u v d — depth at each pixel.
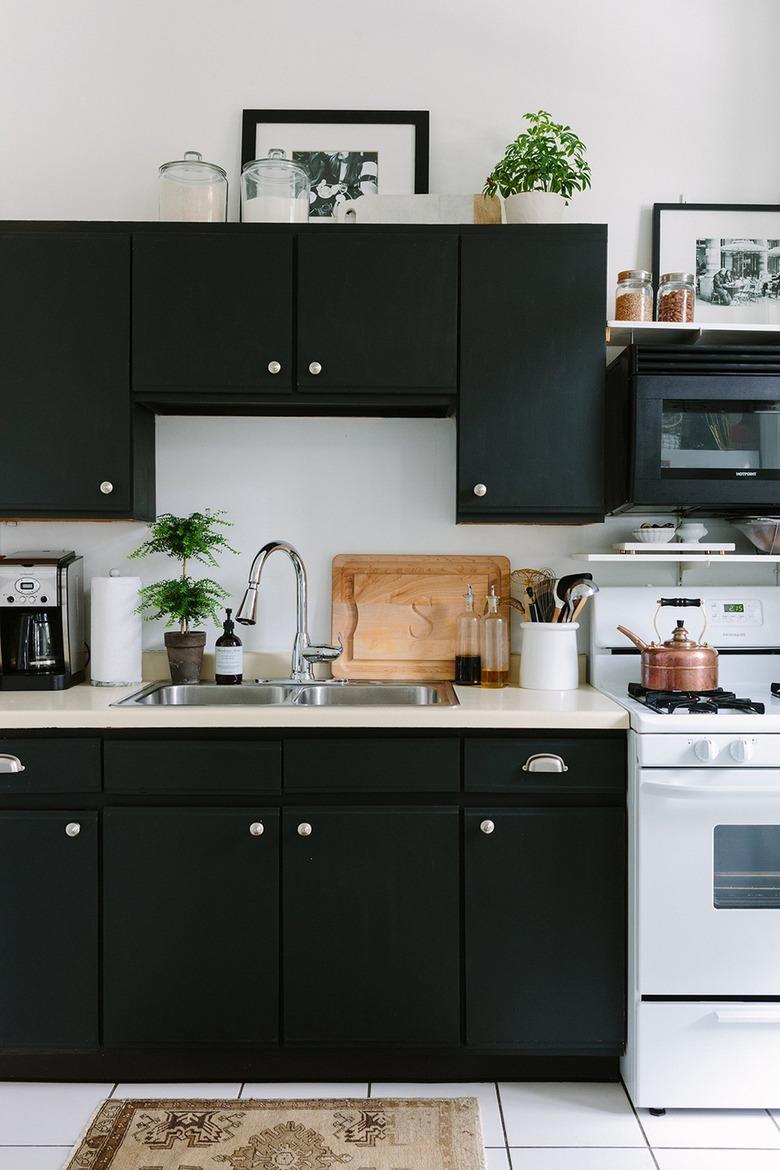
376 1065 2.19
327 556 2.65
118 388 2.33
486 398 2.34
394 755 2.11
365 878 2.12
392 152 2.62
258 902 2.11
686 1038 2.04
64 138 2.61
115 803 2.12
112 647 2.46
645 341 2.48
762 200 2.65
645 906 2.04
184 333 2.32
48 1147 1.93
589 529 2.66
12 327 2.33
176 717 2.09
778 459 2.33
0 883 2.11
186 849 2.11
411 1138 1.95
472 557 2.62
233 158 2.63
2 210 2.61
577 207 2.65
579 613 2.58
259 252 2.31
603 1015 2.12
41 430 2.34
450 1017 2.12
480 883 2.11
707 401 2.32
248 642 2.65
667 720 2.02
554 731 2.12
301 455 2.64
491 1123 2.02
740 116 2.64
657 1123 2.03
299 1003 2.12
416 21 2.63
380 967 2.12
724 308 2.63
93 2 2.61
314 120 2.61
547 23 2.63
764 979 2.04
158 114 2.62
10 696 2.31
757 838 2.07
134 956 2.11
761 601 2.57
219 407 2.53
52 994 2.12
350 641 2.62
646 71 2.64
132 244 2.32
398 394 2.34
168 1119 2.02
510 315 2.33
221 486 2.64
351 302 2.32
